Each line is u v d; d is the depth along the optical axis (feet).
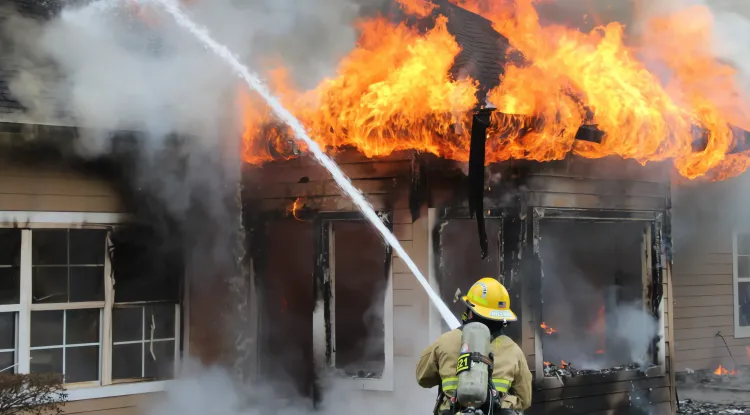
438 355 14.53
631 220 28.71
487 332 13.88
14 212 22.53
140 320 24.82
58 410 20.93
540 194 26.22
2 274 22.41
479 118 23.02
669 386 29.17
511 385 14.38
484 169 24.73
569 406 26.50
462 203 24.80
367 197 25.44
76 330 23.66
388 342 25.09
